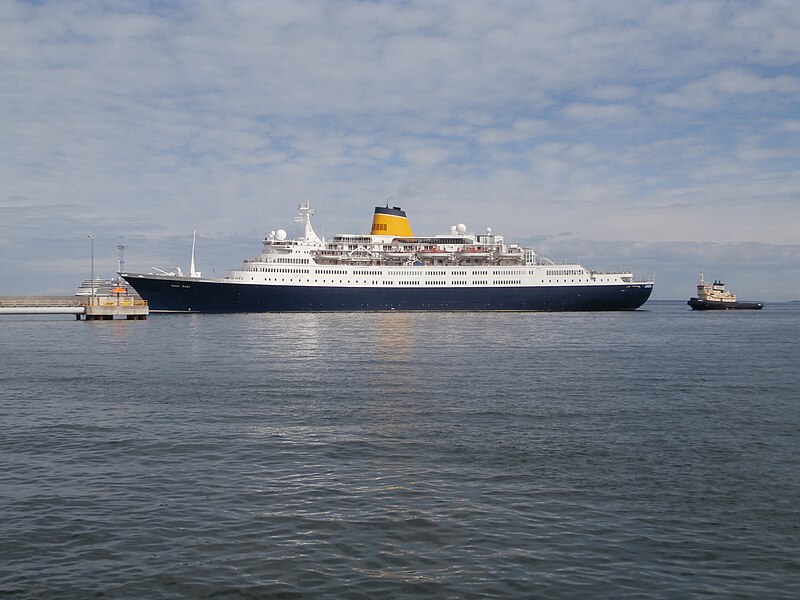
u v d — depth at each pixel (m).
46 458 21.97
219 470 20.48
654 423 26.83
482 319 113.81
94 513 16.81
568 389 35.81
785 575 13.52
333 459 21.66
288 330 85.06
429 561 14.09
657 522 16.14
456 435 24.78
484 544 14.89
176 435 25.02
